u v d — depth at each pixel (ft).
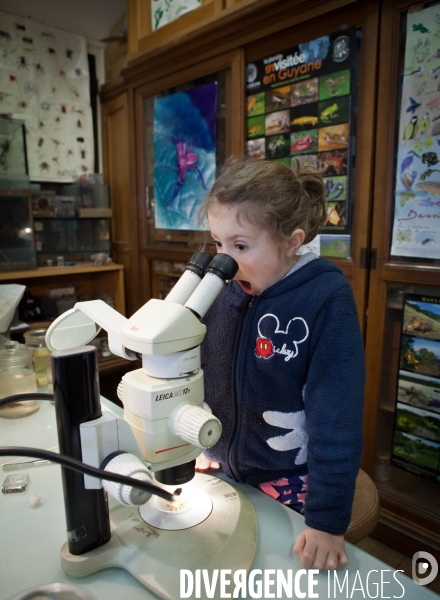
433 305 4.42
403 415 4.79
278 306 2.27
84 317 2.20
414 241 4.44
